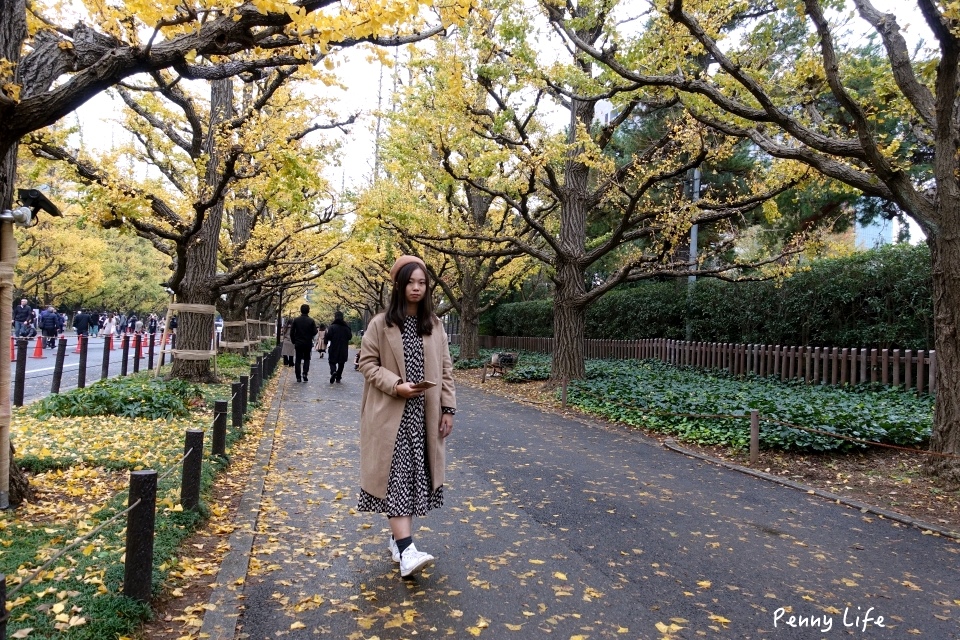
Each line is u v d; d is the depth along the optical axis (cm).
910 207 638
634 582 372
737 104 693
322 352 2620
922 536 481
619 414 1011
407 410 362
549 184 1202
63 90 386
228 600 329
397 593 346
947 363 630
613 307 2120
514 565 392
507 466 671
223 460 605
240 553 394
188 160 1277
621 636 306
